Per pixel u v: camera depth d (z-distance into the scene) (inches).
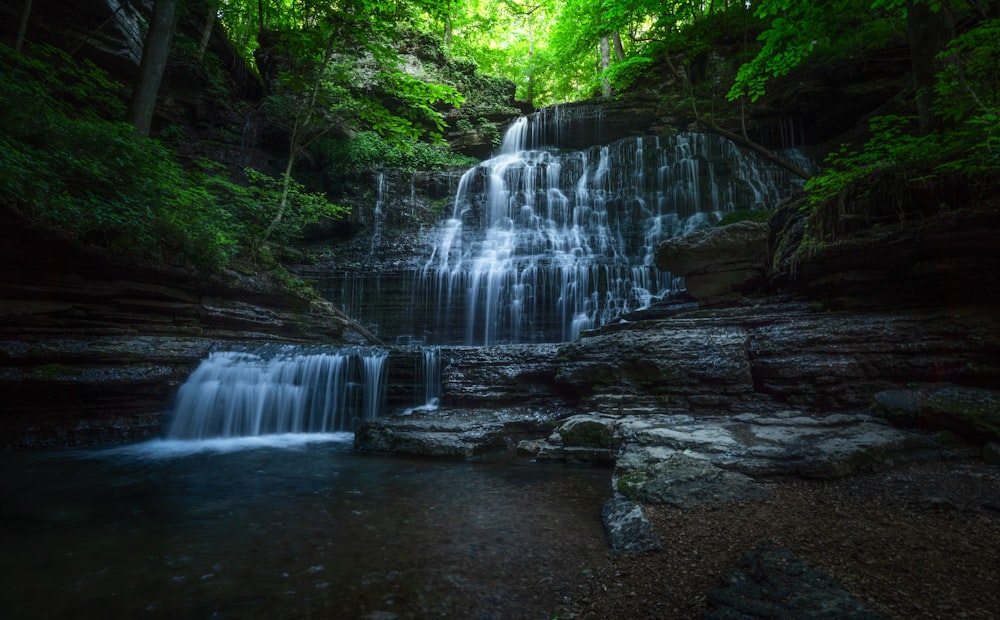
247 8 880.3
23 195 302.7
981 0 353.4
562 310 632.4
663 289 608.4
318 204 658.8
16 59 402.9
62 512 196.9
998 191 259.6
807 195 379.9
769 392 294.0
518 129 994.1
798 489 189.5
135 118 474.3
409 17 608.7
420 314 677.9
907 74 656.4
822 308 322.3
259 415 388.8
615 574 133.9
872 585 111.3
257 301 494.0
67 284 345.4
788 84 749.9
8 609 120.6
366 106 639.8
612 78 602.9
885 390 261.4
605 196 773.3
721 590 110.3
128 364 353.4
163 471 265.4
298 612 119.0
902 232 287.0
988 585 109.7
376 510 198.1
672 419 284.5
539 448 299.0
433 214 805.9
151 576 139.3
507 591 128.2
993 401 219.0
